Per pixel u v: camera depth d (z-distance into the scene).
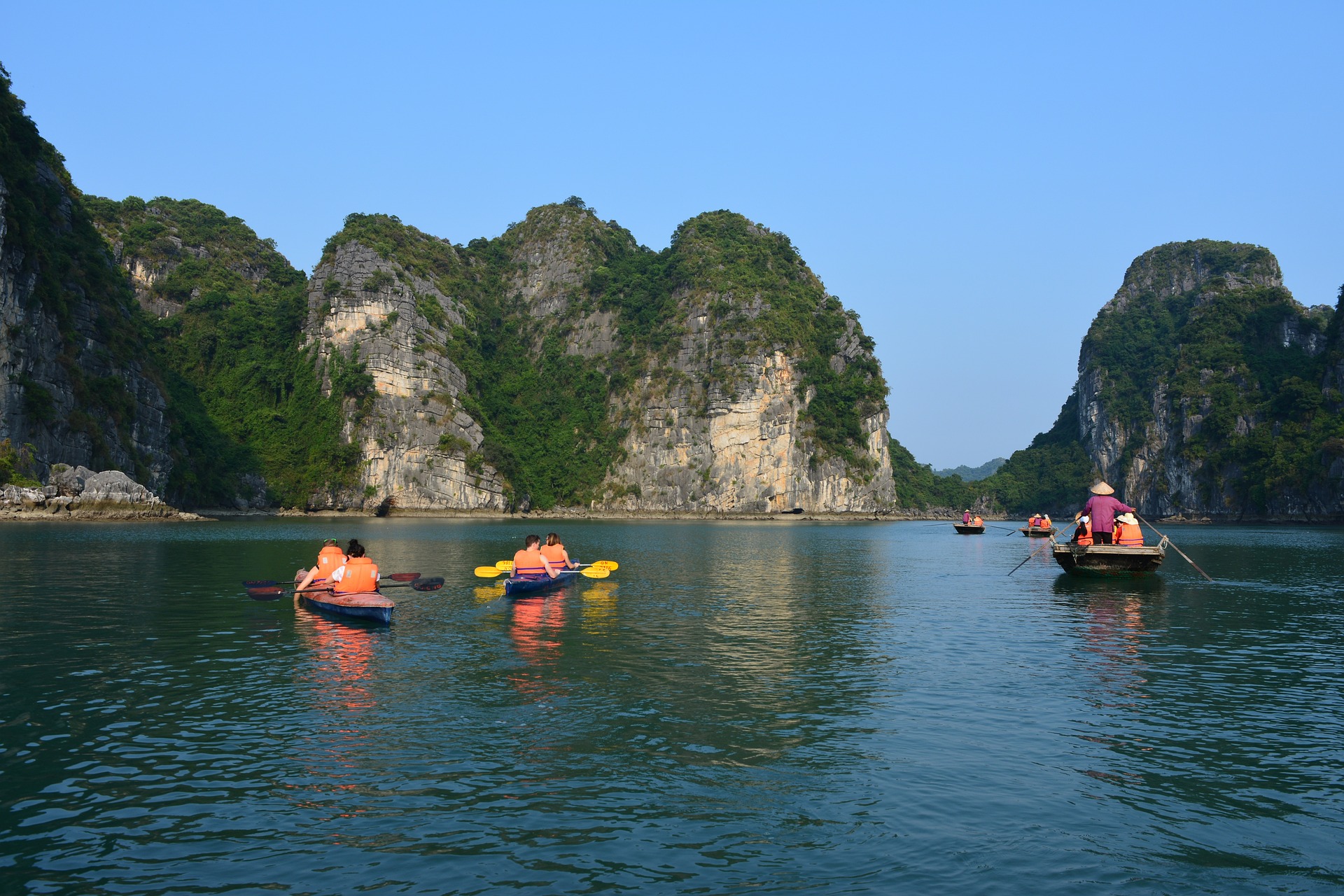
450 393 125.06
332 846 8.10
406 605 23.08
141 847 8.02
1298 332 151.25
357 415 115.19
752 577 33.28
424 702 12.94
